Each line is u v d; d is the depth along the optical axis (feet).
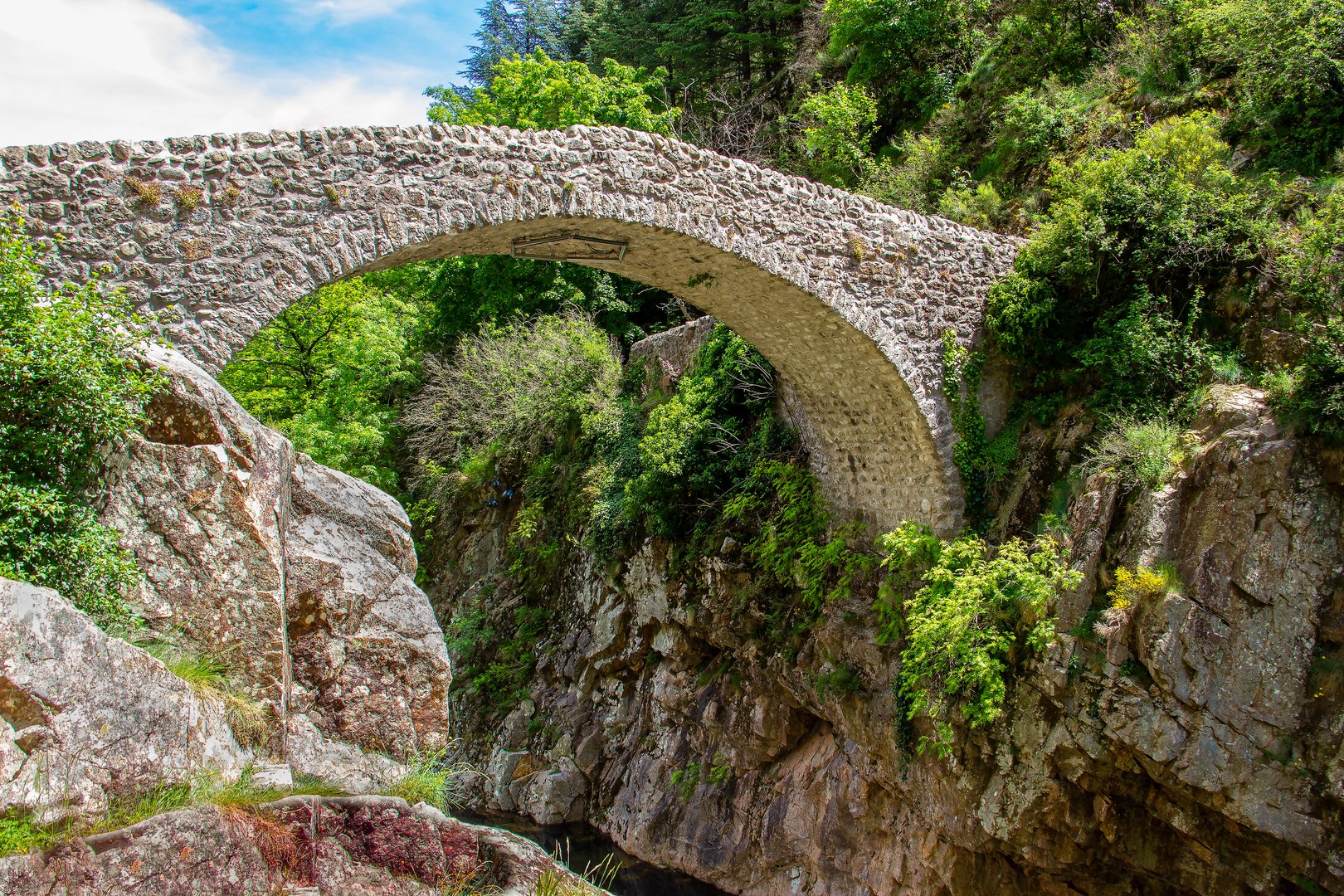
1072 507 33.99
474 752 59.77
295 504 21.27
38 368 16.75
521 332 66.39
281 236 25.49
